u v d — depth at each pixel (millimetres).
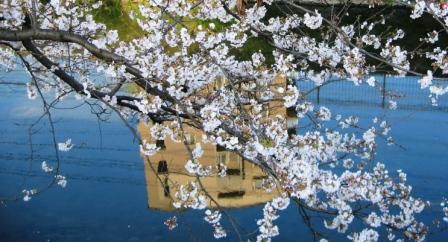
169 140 11852
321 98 13367
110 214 11531
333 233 10555
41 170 12898
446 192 10914
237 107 5625
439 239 10062
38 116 14781
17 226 11242
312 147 4742
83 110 15031
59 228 11133
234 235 10648
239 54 11766
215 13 6113
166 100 5234
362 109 13133
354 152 6570
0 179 12664
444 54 6426
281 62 5090
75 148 13289
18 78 13484
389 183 5641
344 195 5020
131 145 13461
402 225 5469
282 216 11164
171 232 10930
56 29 5004
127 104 5688
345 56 5172
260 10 6441
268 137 4211
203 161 10398
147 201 11555
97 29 5828
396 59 6043
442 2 6297
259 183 10945
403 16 17219
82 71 6371
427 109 13539
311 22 5965
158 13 5543
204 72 5484
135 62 5016
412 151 12266
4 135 14008
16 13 4711
